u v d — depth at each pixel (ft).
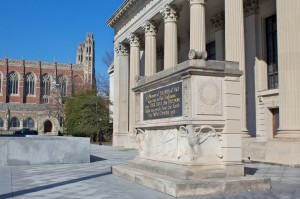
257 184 31.30
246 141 66.03
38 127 330.54
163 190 30.32
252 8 84.99
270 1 81.05
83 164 58.54
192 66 31.73
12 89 366.84
